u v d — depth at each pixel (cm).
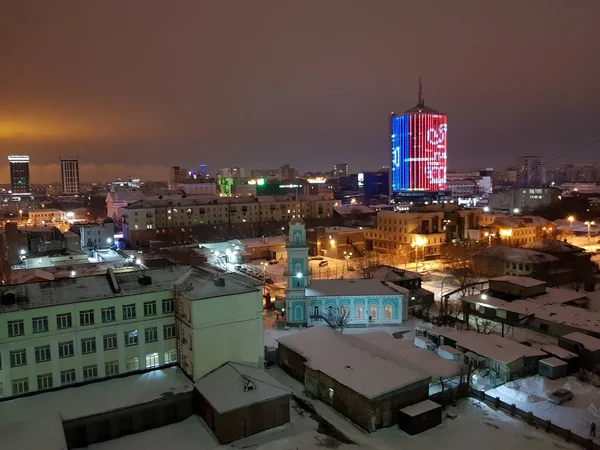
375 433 4938
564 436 4816
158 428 5000
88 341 5397
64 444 4150
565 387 5903
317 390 5744
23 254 12625
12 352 5016
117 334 5541
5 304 5091
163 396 5050
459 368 5816
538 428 5009
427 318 8656
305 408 5500
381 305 8444
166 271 6284
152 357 5766
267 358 6719
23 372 5072
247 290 5700
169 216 19125
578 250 12488
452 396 5603
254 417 4906
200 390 5128
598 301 9650
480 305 8662
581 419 5166
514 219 16488
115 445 4694
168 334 5853
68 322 5288
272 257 15288
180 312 5675
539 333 7631
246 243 15788
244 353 5694
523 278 9419
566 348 6725
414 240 14775
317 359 5962
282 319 8700
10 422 4522
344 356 5991
